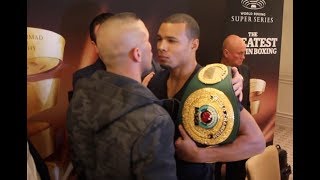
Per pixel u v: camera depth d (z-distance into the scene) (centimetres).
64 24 111
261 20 144
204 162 121
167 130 104
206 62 134
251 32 142
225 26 136
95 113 107
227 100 104
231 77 107
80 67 116
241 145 126
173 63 125
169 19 124
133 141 102
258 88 150
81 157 110
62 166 122
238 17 138
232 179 144
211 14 132
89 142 108
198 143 113
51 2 108
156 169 101
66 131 120
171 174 104
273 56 150
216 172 139
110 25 113
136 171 103
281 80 300
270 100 154
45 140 117
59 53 112
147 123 103
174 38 124
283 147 263
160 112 106
